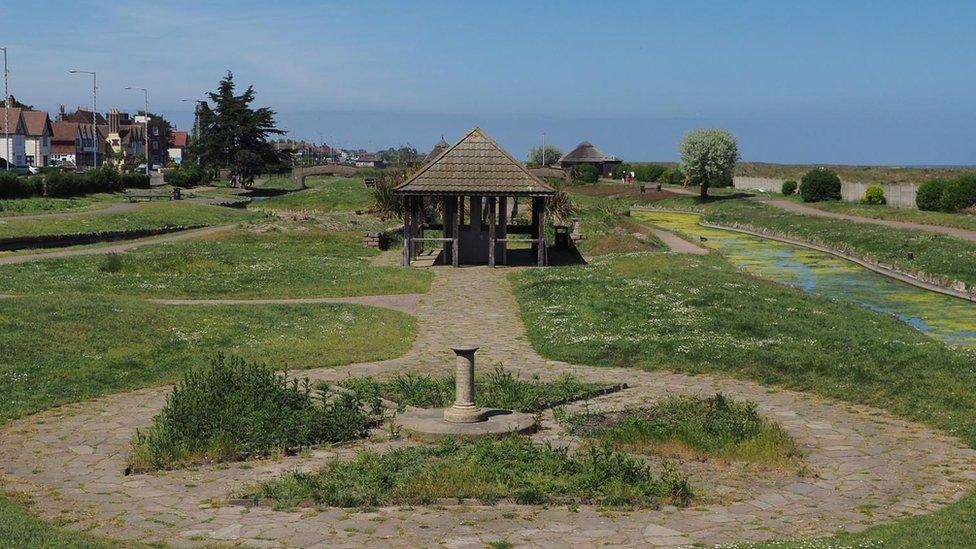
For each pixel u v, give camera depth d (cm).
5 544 944
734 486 1246
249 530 1064
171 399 1540
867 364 1947
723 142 9362
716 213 7662
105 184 8019
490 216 3781
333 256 4197
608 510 1141
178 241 4547
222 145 10856
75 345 2019
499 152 3838
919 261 4038
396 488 1189
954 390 1745
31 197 6794
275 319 2470
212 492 1209
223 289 3002
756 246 5450
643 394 1781
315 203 7256
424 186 3762
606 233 4903
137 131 17850
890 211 6456
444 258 3944
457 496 1177
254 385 1565
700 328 2314
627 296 2778
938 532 1022
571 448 1409
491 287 3219
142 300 2552
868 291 3612
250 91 11019
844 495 1212
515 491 1180
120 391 1780
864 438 1495
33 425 1547
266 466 1323
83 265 3444
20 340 1981
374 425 1526
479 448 1347
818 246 5294
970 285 3488
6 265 3350
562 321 2469
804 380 1864
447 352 2192
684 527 1084
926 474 1309
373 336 2319
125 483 1247
